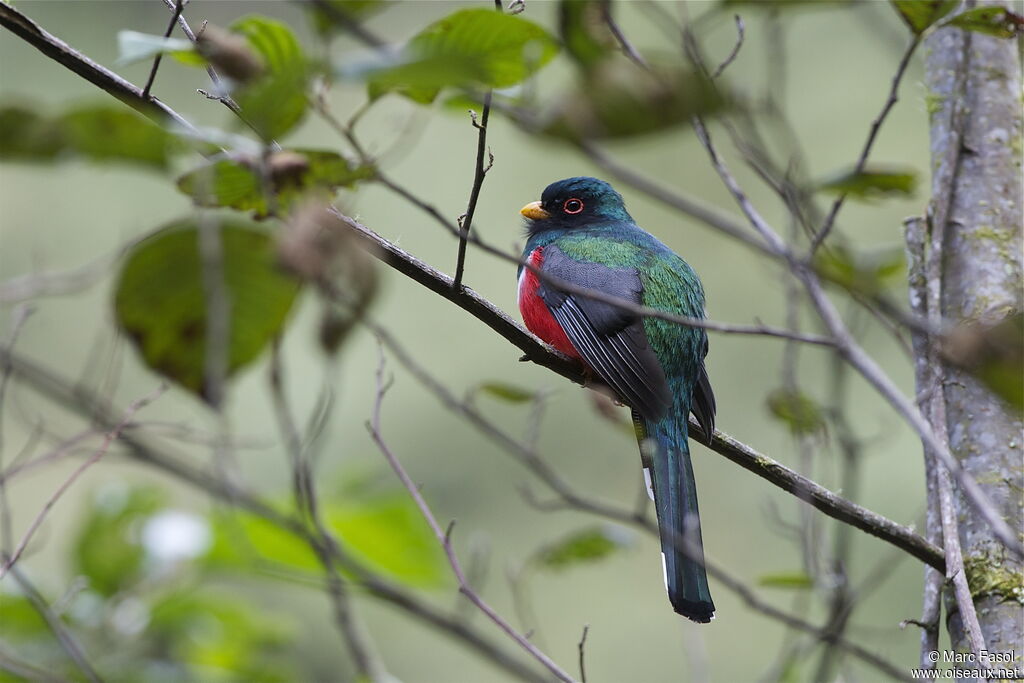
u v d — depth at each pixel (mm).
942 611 8656
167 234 7117
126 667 9148
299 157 5719
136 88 6820
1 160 5938
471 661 16797
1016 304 7930
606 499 18000
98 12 20234
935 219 8500
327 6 5152
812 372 16969
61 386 8523
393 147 8250
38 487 16094
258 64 5242
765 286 17656
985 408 8031
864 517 7922
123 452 8406
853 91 18062
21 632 9172
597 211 12391
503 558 17672
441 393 8680
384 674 8938
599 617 17266
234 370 7816
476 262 19016
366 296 5406
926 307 8500
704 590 8578
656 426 10008
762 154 6848
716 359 17672
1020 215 8641
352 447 18219
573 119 4219
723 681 16281
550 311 10812
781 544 16891
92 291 18125
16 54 19812
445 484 18172
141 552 9531
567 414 18484
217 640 9625
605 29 5234
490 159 7020
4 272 18109
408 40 5066
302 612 16016
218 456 8352
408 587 9781
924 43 9141
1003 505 7828
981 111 8844
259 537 9523
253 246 7156
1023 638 7496
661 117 4176
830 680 8625
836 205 6922
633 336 10258
